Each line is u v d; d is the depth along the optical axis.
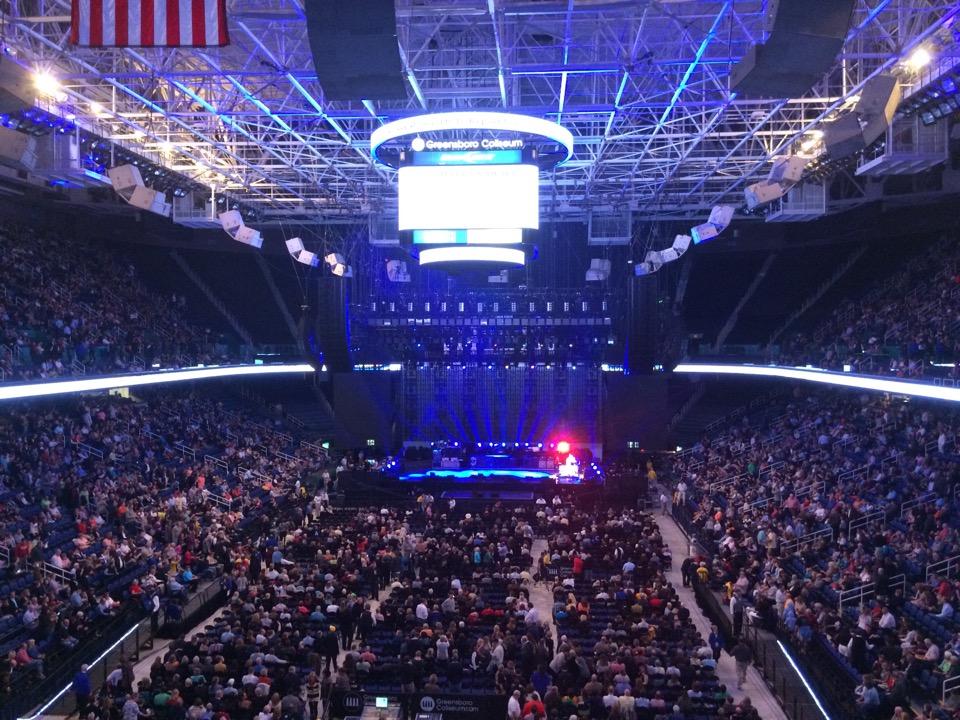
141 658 24.05
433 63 33.34
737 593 26.36
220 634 21.88
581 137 34.19
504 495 44.19
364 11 17.05
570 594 25.22
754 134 33.84
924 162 27.50
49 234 47.50
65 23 27.38
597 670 19.77
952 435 32.31
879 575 24.53
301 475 44.38
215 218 41.72
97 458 35.16
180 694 18.75
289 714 18.12
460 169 29.55
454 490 45.22
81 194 45.94
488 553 29.50
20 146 24.78
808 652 22.59
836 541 29.59
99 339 40.22
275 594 25.14
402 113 30.44
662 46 30.77
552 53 34.72
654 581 26.06
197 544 30.73
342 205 48.69
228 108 31.89
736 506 35.97
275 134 39.78
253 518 35.88
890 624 21.75
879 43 29.22
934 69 24.98
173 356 42.88
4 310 36.00
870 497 31.58
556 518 34.69
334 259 47.97
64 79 26.17
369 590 29.00
